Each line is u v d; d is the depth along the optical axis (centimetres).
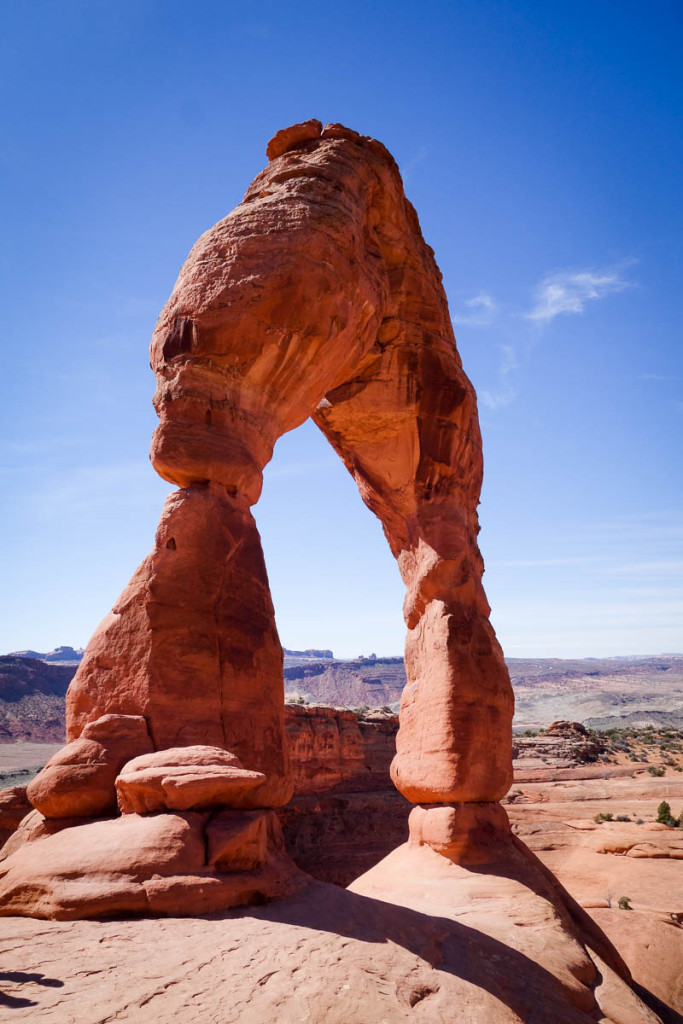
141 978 495
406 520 1462
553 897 1152
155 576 835
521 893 1097
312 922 663
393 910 789
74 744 768
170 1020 445
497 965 761
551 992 753
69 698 825
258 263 973
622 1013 855
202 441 910
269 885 708
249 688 862
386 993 556
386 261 1402
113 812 740
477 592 1395
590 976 926
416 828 1288
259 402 993
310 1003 502
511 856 1213
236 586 886
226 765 731
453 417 1442
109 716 777
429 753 1259
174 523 865
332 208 1080
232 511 915
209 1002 474
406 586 1459
